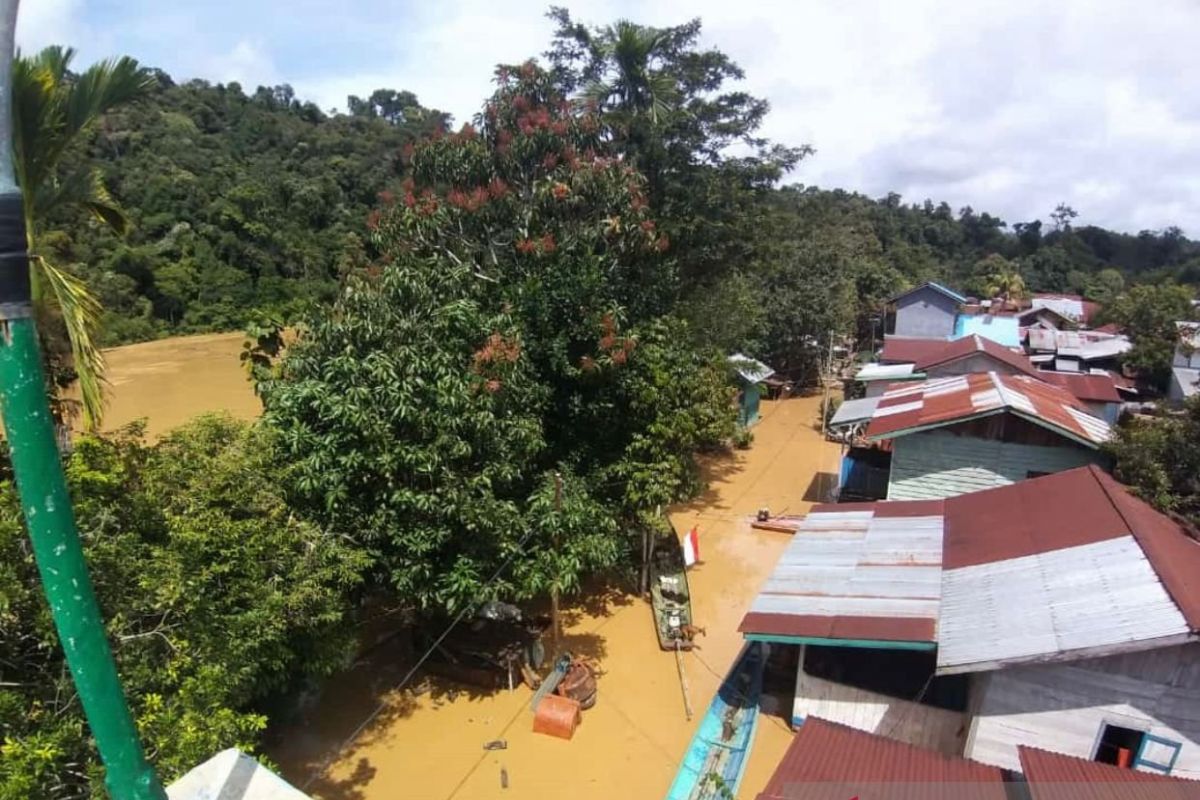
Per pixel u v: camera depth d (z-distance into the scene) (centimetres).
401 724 1118
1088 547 998
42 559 256
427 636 1240
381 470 970
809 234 3722
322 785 988
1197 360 2831
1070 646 800
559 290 1296
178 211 5366
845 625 990
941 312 3706
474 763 1039
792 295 3488
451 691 1199
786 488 2264
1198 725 788
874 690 1042
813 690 1075
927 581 1072
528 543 1139
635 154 1809
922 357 2733
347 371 996
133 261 4756
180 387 3459
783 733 1088
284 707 1055
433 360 1036
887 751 792
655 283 1558
